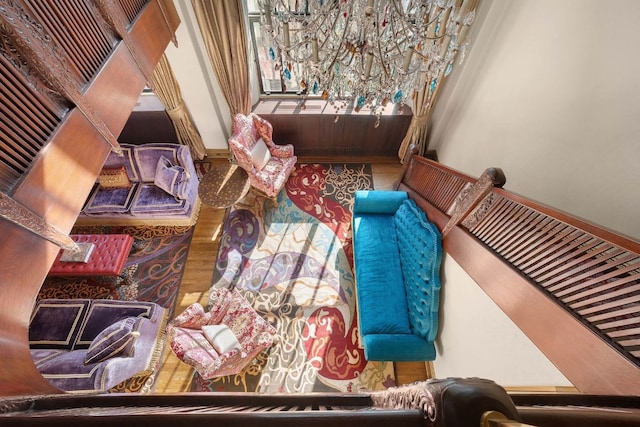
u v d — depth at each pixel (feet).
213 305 10.27
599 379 4.14
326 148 15.67
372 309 10.00
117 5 7.00
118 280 12.02
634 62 5.60
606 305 4.17
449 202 8.83
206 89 12.69
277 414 2.18
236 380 10.12
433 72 7.41
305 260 12.73
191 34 10.92
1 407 3.31
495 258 6.29
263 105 14.06
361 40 6.53
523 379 5.65
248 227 13.61
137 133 14.79
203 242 13.12
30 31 4.81
